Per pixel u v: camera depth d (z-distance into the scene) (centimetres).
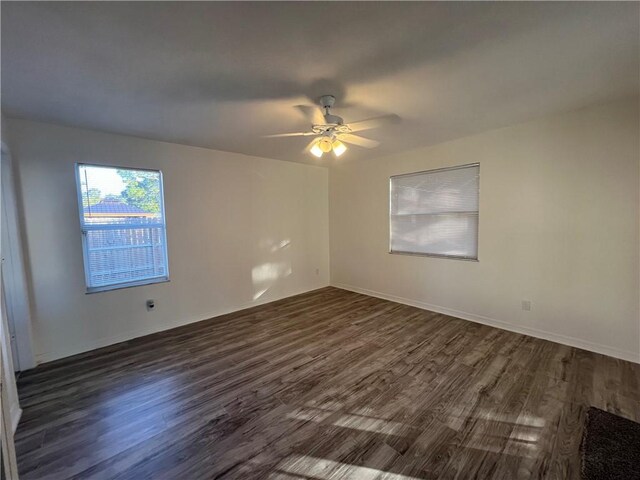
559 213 287
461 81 206
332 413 198
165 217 349
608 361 257
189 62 176
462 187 361
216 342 315
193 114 257
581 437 172
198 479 150
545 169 292
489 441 172
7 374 184
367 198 480
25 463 161
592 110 261
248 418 195
